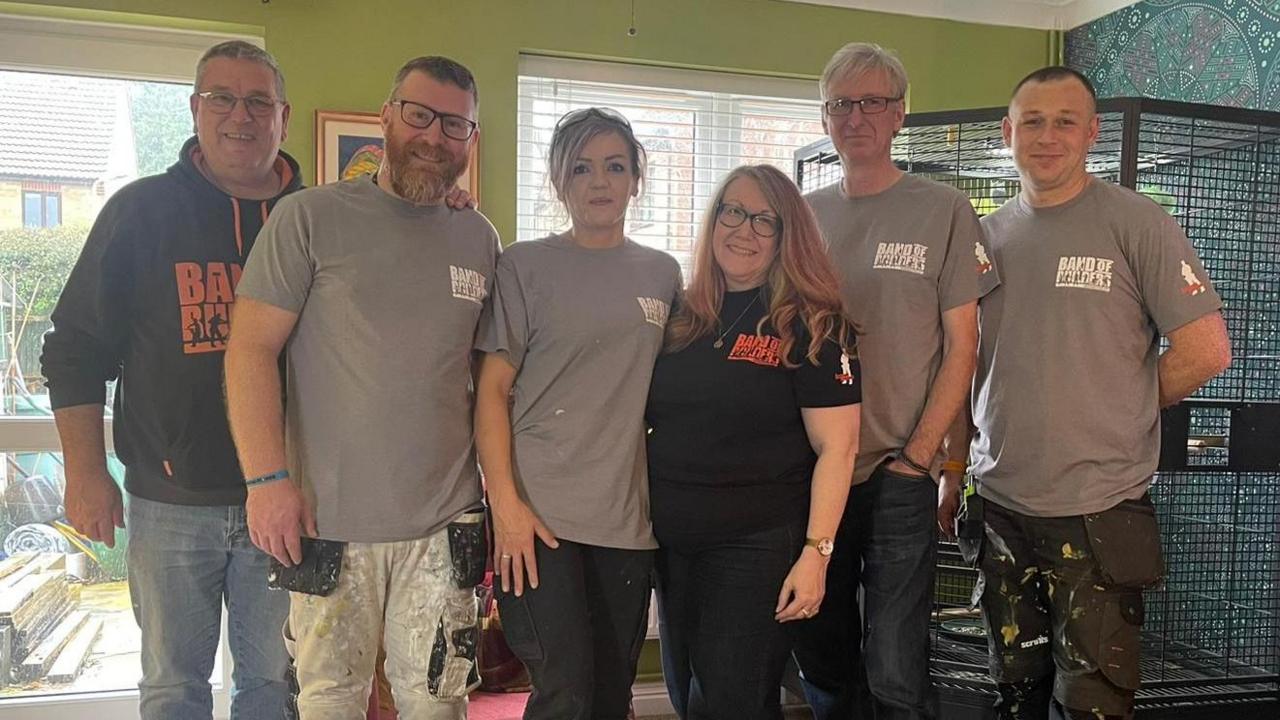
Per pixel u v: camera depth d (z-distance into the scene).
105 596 2.65
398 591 1.54
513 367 1.62
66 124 2.58
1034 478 1.84
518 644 1.59
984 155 2.67
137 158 2.64
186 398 1.64
